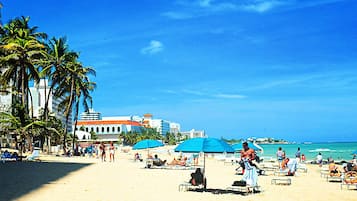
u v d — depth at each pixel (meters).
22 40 44.34
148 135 158.00
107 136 160.38
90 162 35.41
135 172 25.25
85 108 58.59
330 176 22.70
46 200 13.25
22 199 13.33
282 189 18.20
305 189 18.38
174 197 14.69
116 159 44.28
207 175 25.50
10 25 48.19
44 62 48.84
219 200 14.26
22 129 34.66
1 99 57.16
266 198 15.13
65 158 41.72
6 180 18.78
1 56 43.66
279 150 32.09
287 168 26.11
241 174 26.16
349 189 18.61
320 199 15.30
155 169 28.00
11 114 35.94
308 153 80.88
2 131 34.75
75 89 54.81
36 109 100.25
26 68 44.97
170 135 187.00
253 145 29.48
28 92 49.38
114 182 19.20
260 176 25.08
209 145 15.38
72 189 16.12
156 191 16.22
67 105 57.50
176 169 28.20
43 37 52.88
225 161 39.44
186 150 15.44
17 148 36.72
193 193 15.78
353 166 24.20
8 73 43.81
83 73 55.66
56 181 18.88
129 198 14.20
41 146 54.28
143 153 69.94
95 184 18.14
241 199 14.64
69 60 53.50
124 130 161.88
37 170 24.72
